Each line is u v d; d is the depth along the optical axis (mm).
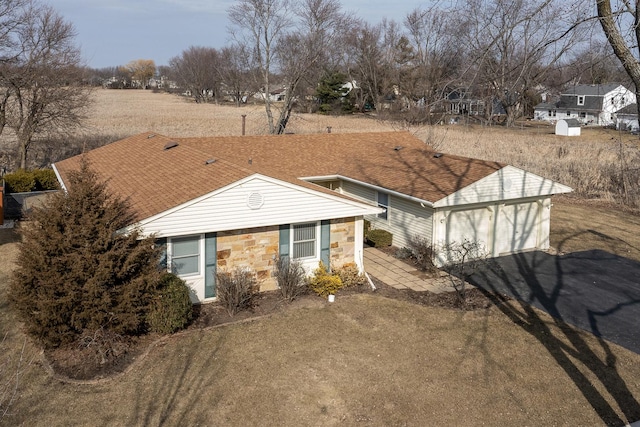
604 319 13938
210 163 16656
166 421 9305
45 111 31359
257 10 42250
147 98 105938
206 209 13703
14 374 10688
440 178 19234
